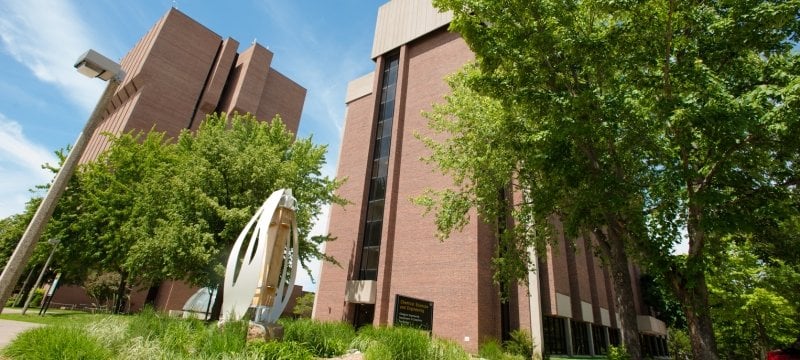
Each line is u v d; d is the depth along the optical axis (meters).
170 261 18.48
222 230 20.20
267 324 10.04
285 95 63.72
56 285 26.78
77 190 28.41
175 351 8.46
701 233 9.34
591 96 8.93
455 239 23.09
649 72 9.60
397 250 25.70
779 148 8.48
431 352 10.34
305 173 23.95
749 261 17.36
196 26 55.69
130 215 25.70
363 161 30.83
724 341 25.44
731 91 9.21
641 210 10.75
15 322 16.16
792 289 16.66
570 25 9.80
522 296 22.59
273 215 12.02
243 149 22.88
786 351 7.50
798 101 6.93
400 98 30.72
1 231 35.28
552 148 10.23
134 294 38.00
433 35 31.78
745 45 8.82
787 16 7.85
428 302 17.97
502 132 13.07
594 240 30.14
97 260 27.56
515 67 10.98
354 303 26.22
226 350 7.99
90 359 6.84
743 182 9.57
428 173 26.31
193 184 20.52
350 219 29.30
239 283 10.87
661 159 10.08
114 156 29.16
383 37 35.31
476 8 10.80
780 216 9.56
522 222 14.80
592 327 29.41
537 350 20.42
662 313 41.41
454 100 15.52
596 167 10.45
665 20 8.56
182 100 51.53
